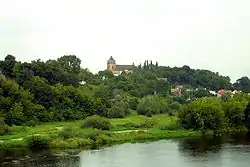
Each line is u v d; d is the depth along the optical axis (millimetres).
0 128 117062
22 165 83312
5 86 145875
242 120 147125
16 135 115688
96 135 116688
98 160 89312
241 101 148125
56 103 157375
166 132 129750
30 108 145250
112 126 134375
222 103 147500
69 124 142250
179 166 83312
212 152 97688
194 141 116750
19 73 165375
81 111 161500
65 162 86938
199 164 84812
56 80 182000
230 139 119750
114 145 111062
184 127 136500
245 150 99312
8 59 173625
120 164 85625
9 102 140875
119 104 176000
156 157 92625
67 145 105625
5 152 97500
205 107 135125
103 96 183000
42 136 107000
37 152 98062
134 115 179375
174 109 196625
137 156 94062
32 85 157625
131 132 126188
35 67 174500
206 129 133500
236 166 82438
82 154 96312
